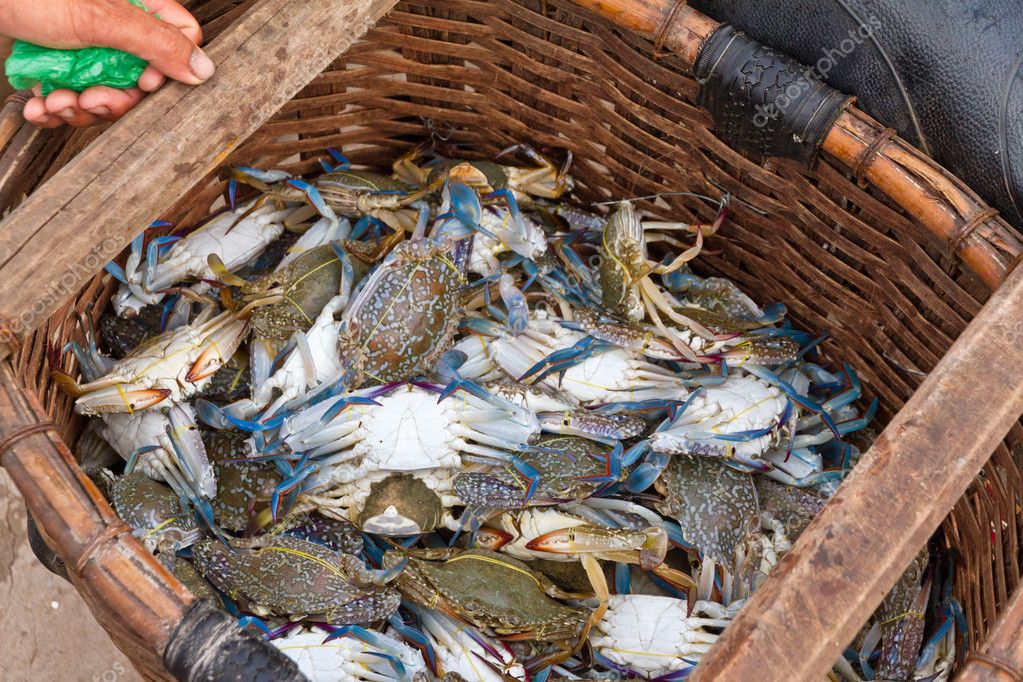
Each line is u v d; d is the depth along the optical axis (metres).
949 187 1.19
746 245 1.36
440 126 1.42
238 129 1.15
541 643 1.28
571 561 1.30
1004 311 1.11
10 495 1.48
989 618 1.21
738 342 1.33
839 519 1.05
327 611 1.24
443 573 1.26
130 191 1.12
